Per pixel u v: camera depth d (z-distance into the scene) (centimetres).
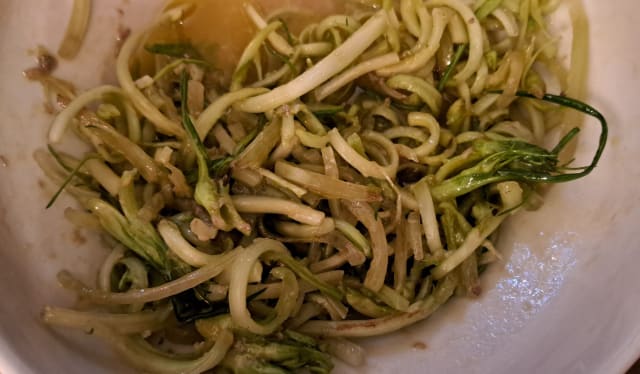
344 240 18
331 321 18
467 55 20
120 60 18
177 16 19
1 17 15
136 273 17
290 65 19
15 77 16
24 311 14
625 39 17
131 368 16
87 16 17
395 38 19
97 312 16
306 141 18
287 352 16
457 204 19
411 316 18
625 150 16
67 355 14
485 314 18
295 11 20
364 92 20
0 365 13
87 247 17
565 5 18
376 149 19
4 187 15
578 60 18
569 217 17
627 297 14
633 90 17
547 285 17
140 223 17
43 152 16
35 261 15
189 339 17
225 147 18
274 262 17
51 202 16
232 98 19
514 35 19
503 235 19
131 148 17
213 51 20
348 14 20
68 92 17
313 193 18
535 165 18
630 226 16
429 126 19
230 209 17
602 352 14
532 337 16
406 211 19
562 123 19
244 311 16
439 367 17
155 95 18
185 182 17
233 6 19
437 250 18
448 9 19
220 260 17
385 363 17
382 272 18
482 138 19
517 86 19
